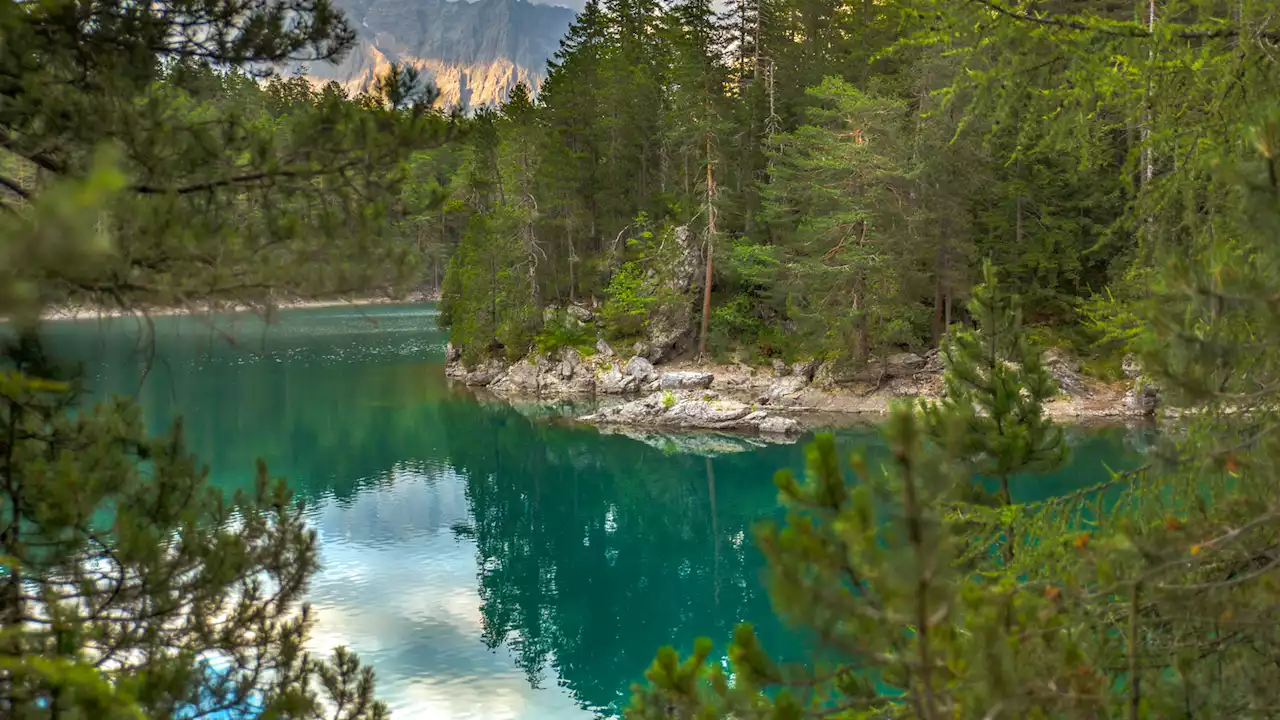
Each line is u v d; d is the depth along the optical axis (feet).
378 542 80.89
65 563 17.95
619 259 186.39
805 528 10.09
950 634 10.80
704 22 189.57
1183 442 15.94
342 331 266.98
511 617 63.36
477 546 80.33
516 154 187.11
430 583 70.28
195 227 14.42
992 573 18.54
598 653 57.31
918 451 9.40
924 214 125.80
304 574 23.15
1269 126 10.54
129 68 17.26
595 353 166.09
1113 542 12.99
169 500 20.94
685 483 101.24
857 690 15.40
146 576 18.25
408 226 18.76
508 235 181.47
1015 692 10.67
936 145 119.65
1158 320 12.28
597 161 203.72
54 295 12.92
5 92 15.49
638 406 133.39
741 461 109.29
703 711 13.84
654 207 191.31
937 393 125.18
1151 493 16.72
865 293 132.46
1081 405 115.03
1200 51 17.63
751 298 164.35
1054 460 27.68
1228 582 12.71
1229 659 13.60
